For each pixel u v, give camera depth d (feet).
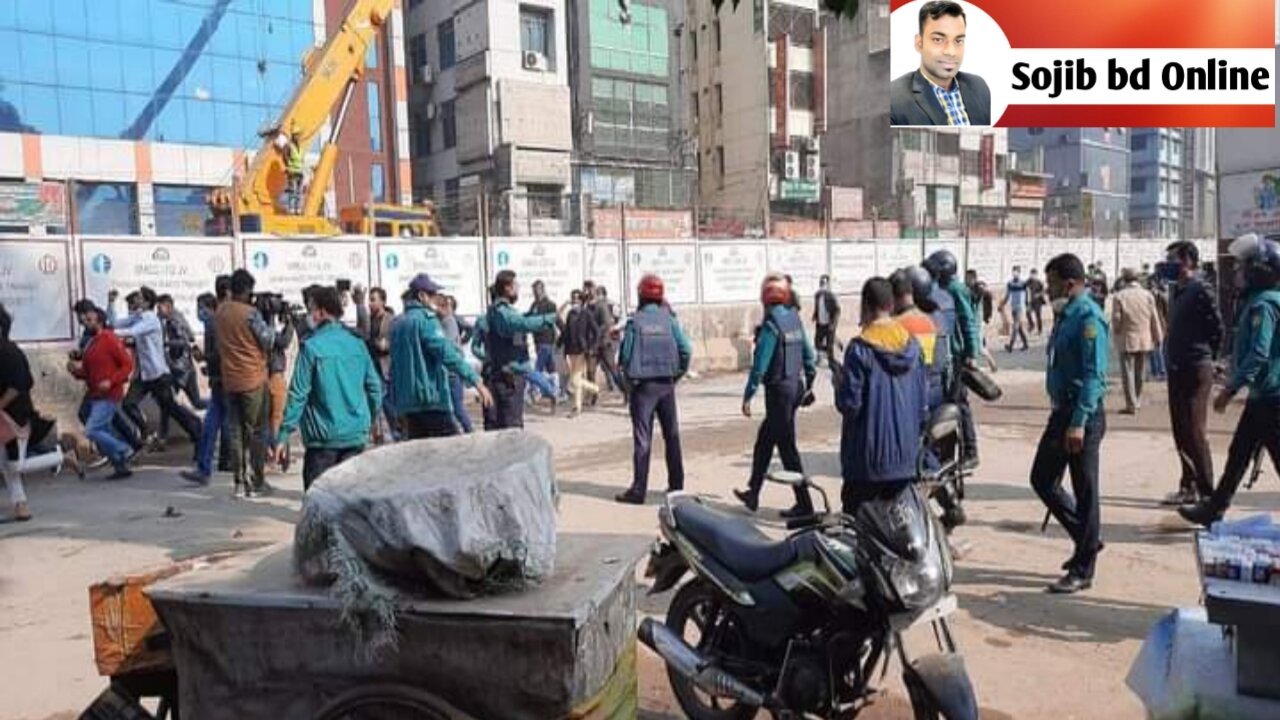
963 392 22.16
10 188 82.84
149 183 114.42
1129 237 121.08
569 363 44.60
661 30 154.20
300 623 8.78
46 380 37.42
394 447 10.18
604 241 57.88
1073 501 18.16
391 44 136.56
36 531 24.53
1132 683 9.00
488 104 135.23
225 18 119.96
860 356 15.74
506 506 8.64
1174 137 284.41
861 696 11.35
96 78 111.14
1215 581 7.93
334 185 129.49
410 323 22.70
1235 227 46.37
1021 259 99.25
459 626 8.37
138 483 31.12
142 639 9.75
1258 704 7.70
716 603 12.76
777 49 153.28
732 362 63.26
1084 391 16.96
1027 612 16.78
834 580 10.91
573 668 8.32
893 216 157.79
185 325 37.35
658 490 27.76
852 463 15.94
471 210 78.74
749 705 11.94
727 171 161.48
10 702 14.06
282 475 32.09
